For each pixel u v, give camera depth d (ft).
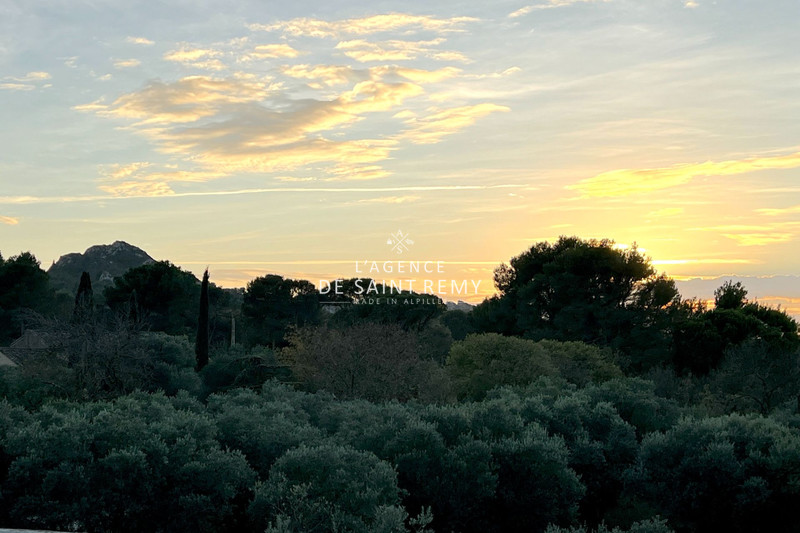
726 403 123.65
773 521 63.36
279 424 66.54
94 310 140.97
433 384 135.54
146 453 55.21
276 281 271.08
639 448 74.54
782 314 195.21
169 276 260.83
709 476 64.13
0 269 253.44
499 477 59.62
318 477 49.62
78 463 53.62
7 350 156.15
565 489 60.95
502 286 231.30
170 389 129.70
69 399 102.73
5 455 56.13
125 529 53.78
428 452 58.29
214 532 58.85
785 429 67.97
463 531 57.47
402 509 42.88
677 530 67.62
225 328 274.98
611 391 93.20
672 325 190.39
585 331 196.03
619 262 193.67
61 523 51.42
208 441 59.57
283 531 38.17
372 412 81.20
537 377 142.20
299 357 150.20
